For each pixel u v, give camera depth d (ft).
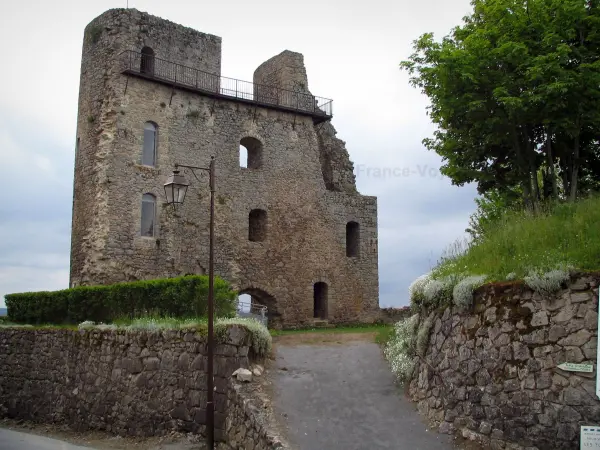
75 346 63.36
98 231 85.30
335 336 68.39
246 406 42.60
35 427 64.28
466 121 65.77
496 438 35.73
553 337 34.19
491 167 71.05
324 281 106.11
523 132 65.31
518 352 35.70
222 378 47.73
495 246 45.65
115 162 87.61
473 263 45.37
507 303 37.11
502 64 62.13
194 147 95.66
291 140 106.52
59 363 65.26
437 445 37.52
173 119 94.22
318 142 115.44
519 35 62.28
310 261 105.09
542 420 33.68
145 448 48.78
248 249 98.48
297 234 104.37
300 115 108.17
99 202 86.07
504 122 61.82
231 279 95.86
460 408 38.86
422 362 44.96
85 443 53.78
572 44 61.31
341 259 109.09
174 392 51.03
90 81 92.58
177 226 91.86
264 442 38.65
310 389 47.06
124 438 53.57
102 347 59.52
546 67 57.16
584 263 35.24
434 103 67.72
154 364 53.47
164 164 92.12
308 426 40.75
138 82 91.35
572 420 32.45
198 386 49.32
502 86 60.03
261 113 103.86
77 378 61.93
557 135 66.28
